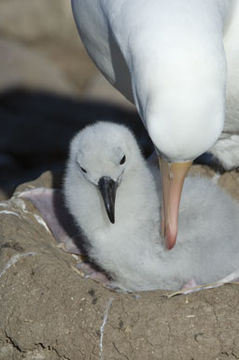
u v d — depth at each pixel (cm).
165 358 952
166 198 952
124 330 958
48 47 2900
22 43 2912
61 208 1226
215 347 945
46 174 1294
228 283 1019
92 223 1135
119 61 1088
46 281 1006
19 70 2500
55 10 2900
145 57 874
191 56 861
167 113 855
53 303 991
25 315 998
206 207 1154
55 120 2325
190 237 1127
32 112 2375
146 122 877
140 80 877
